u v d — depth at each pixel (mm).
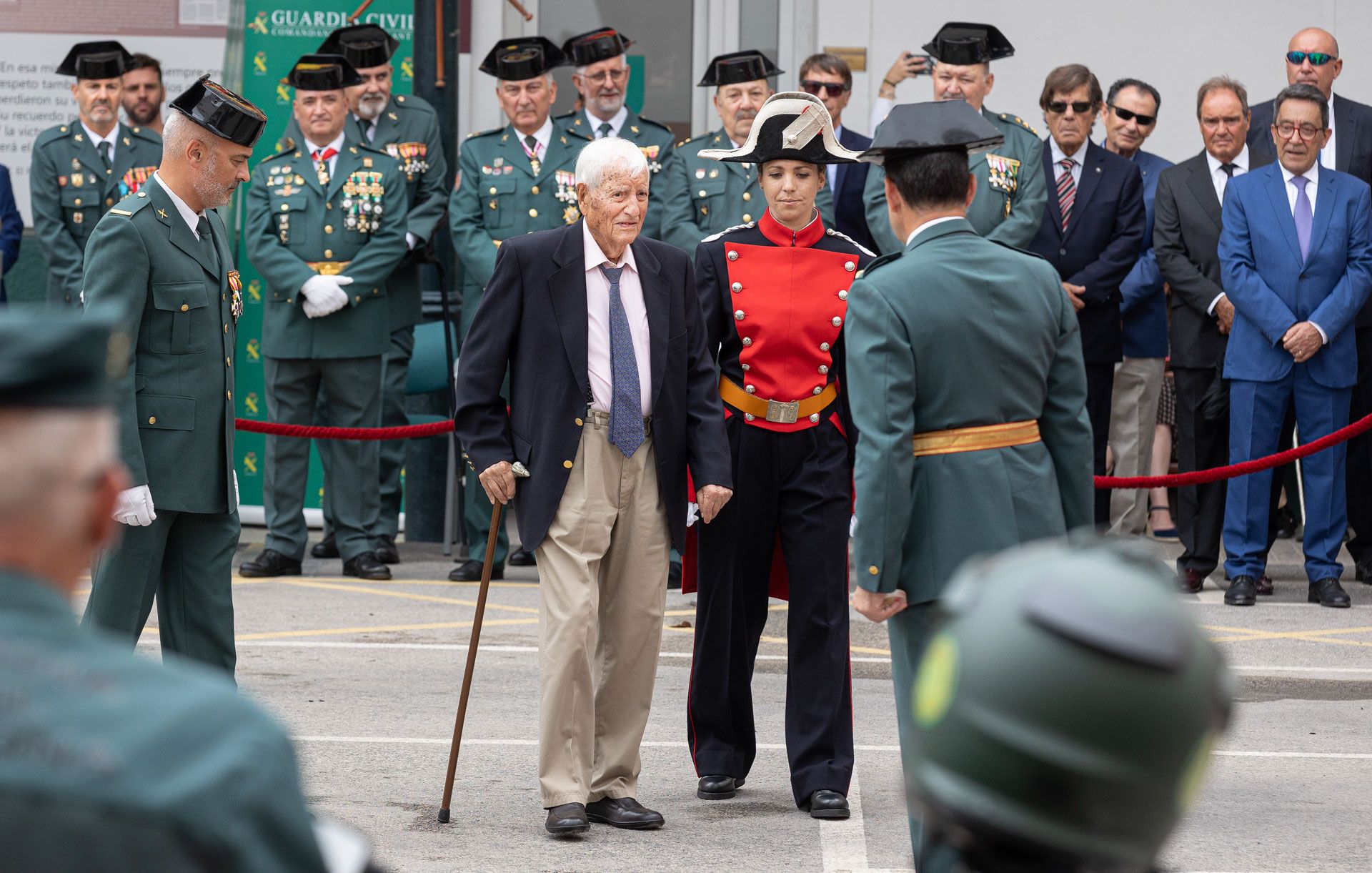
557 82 34344
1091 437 11023
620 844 13234
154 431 13945
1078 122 25469
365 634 21672
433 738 16531
